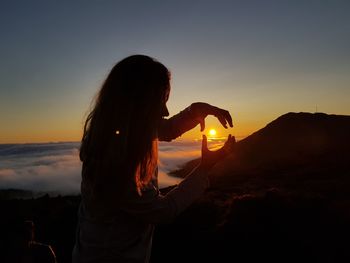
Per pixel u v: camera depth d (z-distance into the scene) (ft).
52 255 13.65
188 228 55.93
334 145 172.86
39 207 103.40
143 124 5.09
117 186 4.90
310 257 40.11
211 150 5.65
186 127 6.95
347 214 47.65
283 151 184.44
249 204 55.52
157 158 5.48
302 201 54.65
